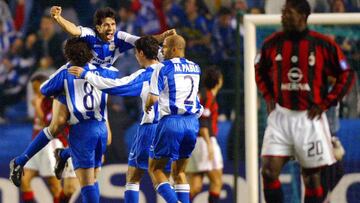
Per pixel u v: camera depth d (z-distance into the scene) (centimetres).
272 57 2273
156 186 2534
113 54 2527
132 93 2456
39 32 3872
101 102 2475
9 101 3794
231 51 3791
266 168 2289
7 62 3844
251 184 2889
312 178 2325
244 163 3591
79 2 3909
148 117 2622
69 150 2572
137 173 2672
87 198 2477
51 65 3841
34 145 2552
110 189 3600
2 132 3712
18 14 3891
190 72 2519
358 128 3134
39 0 3912
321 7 3825
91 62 2498
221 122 3672
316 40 2245
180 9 3988
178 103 2495
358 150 3128
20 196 3612
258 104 3003
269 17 2897
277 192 2291
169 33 2628
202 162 3609
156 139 2520
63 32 3859
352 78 2269
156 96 2445
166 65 2480
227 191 3669
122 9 3975
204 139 3603
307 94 2252
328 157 2291
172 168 2642
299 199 3038
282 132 2280
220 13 3938
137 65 3859
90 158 2472
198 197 3675
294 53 2244
